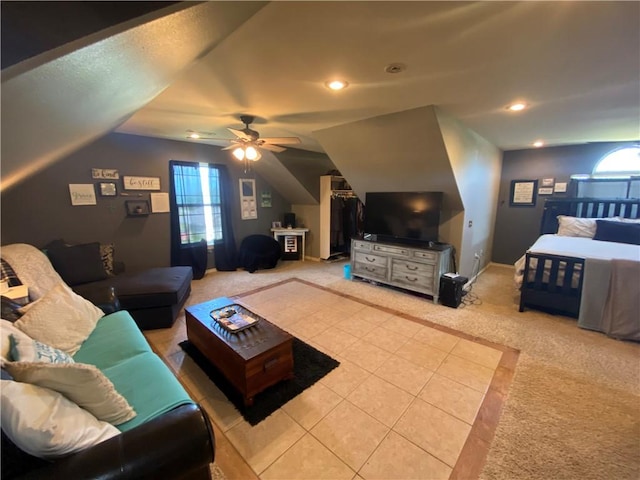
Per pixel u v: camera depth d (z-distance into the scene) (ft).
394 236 13.84
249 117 9.72
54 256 9.89
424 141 10.07
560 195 15.71
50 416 3.05
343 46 5.15
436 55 5.49
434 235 12.52
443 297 11.73
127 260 13.39
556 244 11.82
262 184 19.15
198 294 13.21
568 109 8.85
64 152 5.42
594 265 9.32
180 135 13.30
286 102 8.20
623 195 13.96
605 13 4.14
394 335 9.27
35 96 2.15
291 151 16.65
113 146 12.52
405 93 7.49
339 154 13.12
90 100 3.21
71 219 11.63
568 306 10.23
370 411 6.07
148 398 4.50
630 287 8.79
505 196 17.52
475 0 3.86
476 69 6.11
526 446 5.20
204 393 6.64
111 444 3.18
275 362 6.48
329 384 6.90
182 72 5.36
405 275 12.83
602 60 5.66
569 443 5.24
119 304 8.77
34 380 3.27
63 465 2.93
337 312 11.09
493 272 16.57
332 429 5.63
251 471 4.80
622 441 5.26
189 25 3.12
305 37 4.82
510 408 6.10
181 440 3.37
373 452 5.14
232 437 5.47
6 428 2.83
